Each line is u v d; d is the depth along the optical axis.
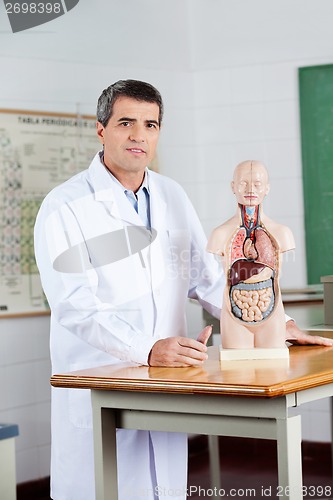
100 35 5.17
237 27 5.48
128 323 2.49
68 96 5.03
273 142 5.45
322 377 2.15
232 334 2.42
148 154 2.64
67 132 4.99
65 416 2.70
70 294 2.54
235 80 5.50
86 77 5.12
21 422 4.75
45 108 4.92
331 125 5.33
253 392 2.00
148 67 5.41
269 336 2.42
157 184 2.85
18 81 4.81
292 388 2.03
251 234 2.42
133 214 2.70
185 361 2.34
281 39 5.40
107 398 2.32
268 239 2.41
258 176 2.38
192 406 2.19
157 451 2.66
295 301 4.16
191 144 5.58
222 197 5.55
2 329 4.70
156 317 2.71
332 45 5.30
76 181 2.73
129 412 2.34
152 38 5.41
